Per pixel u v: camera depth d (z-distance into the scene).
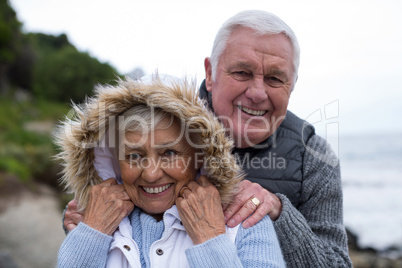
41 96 35.34
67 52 36.94
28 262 7.34
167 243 1.71
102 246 1.67
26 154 14.67
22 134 18.28
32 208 10.53
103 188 1.79
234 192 1.80
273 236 1.76
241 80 1.98
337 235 2.16
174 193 1.77
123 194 1.79
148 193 1.75
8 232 8.66
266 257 1.65
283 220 1.88
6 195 11.19
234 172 1.75
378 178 26.14
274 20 1.91
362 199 19.30
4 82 31.70
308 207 2.21
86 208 1.78
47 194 12.34
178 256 1.70
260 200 1.82
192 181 1.79
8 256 7.04
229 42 1.97
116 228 1.80
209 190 1.72
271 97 1.99
